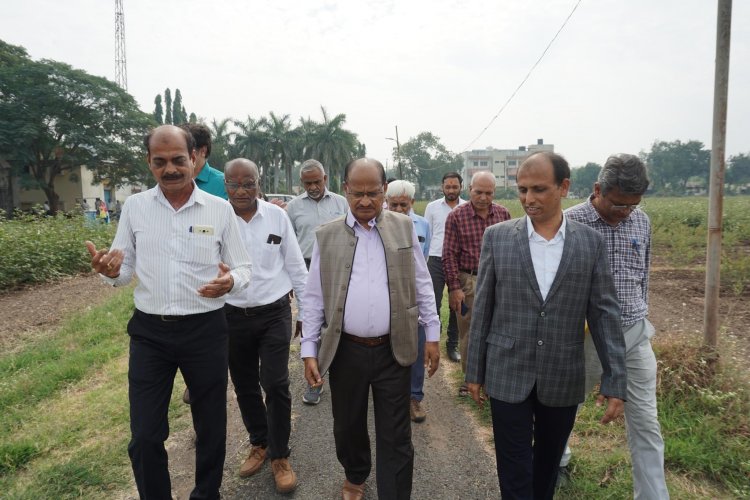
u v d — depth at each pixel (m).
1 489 2.75
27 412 3.72
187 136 2.24
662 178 87.44
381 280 2.35
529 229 2.11
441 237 4.72
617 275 2.34
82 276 9.98
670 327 5.38
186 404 3.91
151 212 2.25
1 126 30.09
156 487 2.19
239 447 3.33
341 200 4.43
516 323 2.10
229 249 2.43
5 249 8.63
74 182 37.81
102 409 3.75
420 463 3.08
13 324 6.46
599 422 3.34
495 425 2.18
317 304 2.50
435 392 4.19
